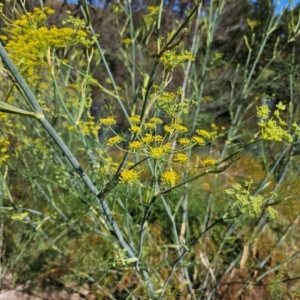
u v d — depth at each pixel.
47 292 3.71
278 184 3.17
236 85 5.83
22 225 3.75
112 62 8.03
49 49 2.10
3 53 1.56
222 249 3.92
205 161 1.81
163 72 2.05
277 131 1.57
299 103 3.38
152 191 1.97
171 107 1.94
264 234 3.95
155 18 3.33
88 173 4.05
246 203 1.82
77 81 3.47
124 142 2.17
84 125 2.72
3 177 2.66
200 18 3.28
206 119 4.11
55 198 3.76
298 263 3.72
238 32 5.88
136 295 2.95
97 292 3.53
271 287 3.20
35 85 2.82
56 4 4.95
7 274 3.92
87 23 2.33
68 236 3.72
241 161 5.07
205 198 4.35
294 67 3.33
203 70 3.12
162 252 3.52
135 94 3.19
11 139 3.76
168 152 1.79
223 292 3.42
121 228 3.23
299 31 3.11
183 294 3.06
